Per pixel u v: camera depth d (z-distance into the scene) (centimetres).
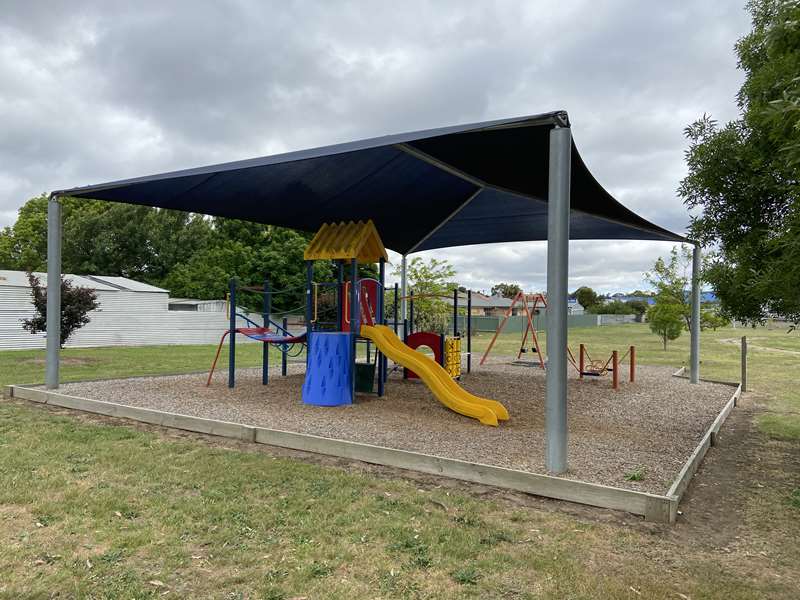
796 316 472
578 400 798
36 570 253
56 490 366
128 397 742
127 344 2127
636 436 563
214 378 982
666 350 1975
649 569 266
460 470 409
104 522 312
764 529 325
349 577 252
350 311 771
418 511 337
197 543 286
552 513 343
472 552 280
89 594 232
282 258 2606
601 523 327
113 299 2089
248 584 244
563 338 405
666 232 907
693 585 250
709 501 377
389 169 677
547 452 412
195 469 420
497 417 628
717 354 1839
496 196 879
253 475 406
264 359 903
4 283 1770
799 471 459
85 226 3353
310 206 870
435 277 1906
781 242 354
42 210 3741
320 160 598
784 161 396
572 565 267
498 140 479
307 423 595
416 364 721
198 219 3825
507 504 357
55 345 791
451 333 2508
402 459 437
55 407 707
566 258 401
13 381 970
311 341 738
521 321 3969
